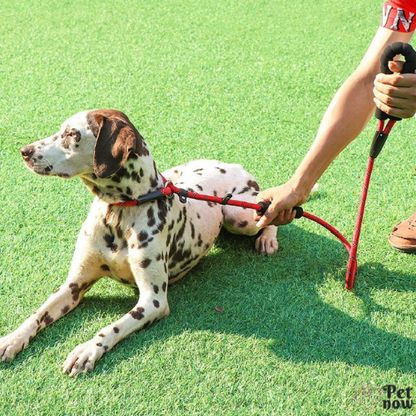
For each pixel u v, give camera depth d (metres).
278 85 3.18
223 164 2.27
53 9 4.09
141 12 4.08
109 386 1.73
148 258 1.89
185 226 2.02
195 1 4.26
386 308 1.99
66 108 2.93
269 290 2.05
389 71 1.76
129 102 2.99
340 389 1.75
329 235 2.27
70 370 1.76
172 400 1.71
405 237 2.18
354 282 2.08
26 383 1.73
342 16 4.02
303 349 1.85
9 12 4.03
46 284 2.03
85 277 1.95
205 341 1.86
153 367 1.78
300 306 1.99
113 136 1.82
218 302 1.99
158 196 1.91
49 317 1.88
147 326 1.89
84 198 2.38
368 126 2.84
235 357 1.82
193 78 3.23
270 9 4.14
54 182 2.44
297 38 3.73
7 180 2.45
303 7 4.17
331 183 2.50
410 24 1.94
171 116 2.89
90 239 1.92
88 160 1.85
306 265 2.15
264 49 3.58
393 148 2.71
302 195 1.94
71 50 3.53
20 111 2.89
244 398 1.72
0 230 2.22
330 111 1.96
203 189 2.15
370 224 2.32
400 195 2.45
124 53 3.51
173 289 2.04
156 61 3.42
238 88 3.13
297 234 2.28
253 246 2.24
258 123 2.86
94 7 4.14
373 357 1.84
